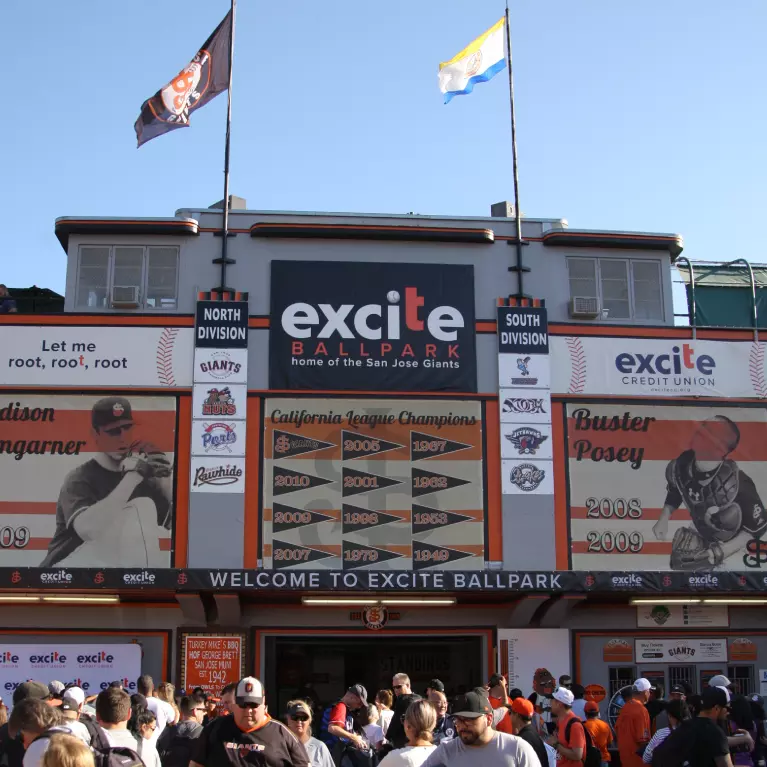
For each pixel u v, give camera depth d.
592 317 25.34
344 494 23.53
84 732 9.03
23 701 8.97
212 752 8.78
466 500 23.80
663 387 24.91
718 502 24.47
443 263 25.08
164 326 24.06
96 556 22.84
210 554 22.95
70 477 23.16
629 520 24.12
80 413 23.48
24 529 22.84
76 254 24.81
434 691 13.38
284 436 23.69
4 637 22.89
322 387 24.05
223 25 26.36
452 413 24.22
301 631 23.64
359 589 21.64
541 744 12.15
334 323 24.42
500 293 25.12
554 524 23.86
